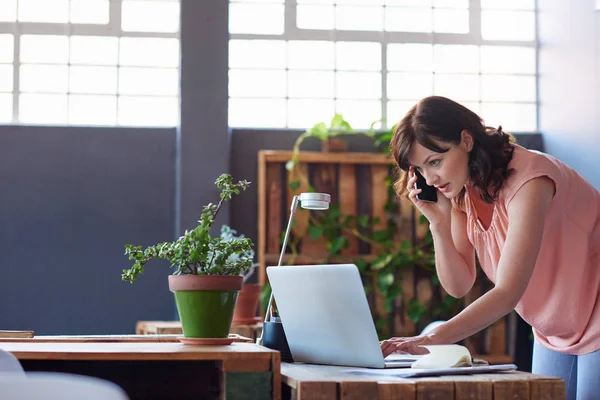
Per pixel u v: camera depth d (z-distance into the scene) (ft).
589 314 7.76
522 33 20.56
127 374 8.07
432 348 6.86
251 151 19.52
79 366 7.95
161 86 19.60
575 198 7.65
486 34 20.52
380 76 20.22
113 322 18.79
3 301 18.57
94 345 7.04
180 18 18.76
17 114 19.21
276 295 7.57
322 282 6.79
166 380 8.11
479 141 7.45
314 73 20.10
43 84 19.35
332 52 20.18
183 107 18.60
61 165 18.99
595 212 7.81
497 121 20.33
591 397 7.60
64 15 19.49
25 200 18.83
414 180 8.41
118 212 19.02
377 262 18.94
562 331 7.91
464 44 20.44
